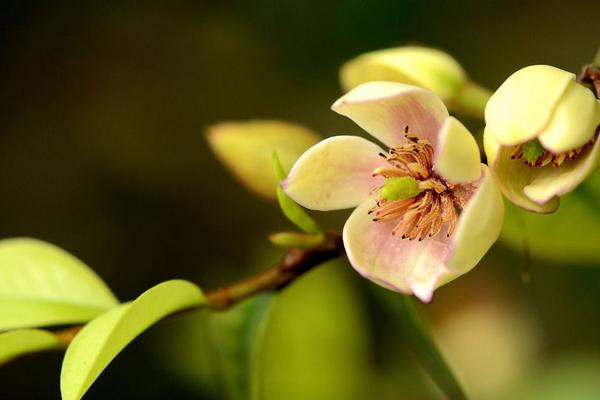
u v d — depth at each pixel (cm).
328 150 33
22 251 36
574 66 49
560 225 38
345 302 45
